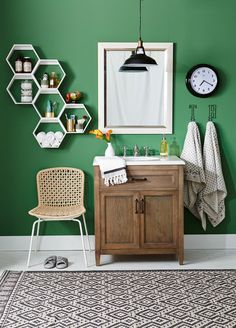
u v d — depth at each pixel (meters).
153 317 2.19
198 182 3.07
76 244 3.19
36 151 3.15
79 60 3.09
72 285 2.57
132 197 2.86
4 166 3.16
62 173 3.14
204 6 3.07
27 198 3.18
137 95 3.11
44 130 3.13
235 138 3.15
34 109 3.12
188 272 2.76
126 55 3.08
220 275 2.70
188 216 3.19
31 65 3.06
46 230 3.19
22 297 2.42
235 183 3.18
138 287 2.54
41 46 3.08
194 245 3.20
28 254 3.11
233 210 3.20
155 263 2.93
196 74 3.07
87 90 3.11
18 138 3.14
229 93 3.13
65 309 2.28
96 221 2.87
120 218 2.87
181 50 3.09
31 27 3.07
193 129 3.08
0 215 3.18
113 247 2.88
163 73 3.10
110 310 2.27
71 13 3.06
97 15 3.06
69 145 3.15
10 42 3.07
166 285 2.56
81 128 3.07
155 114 3.12
